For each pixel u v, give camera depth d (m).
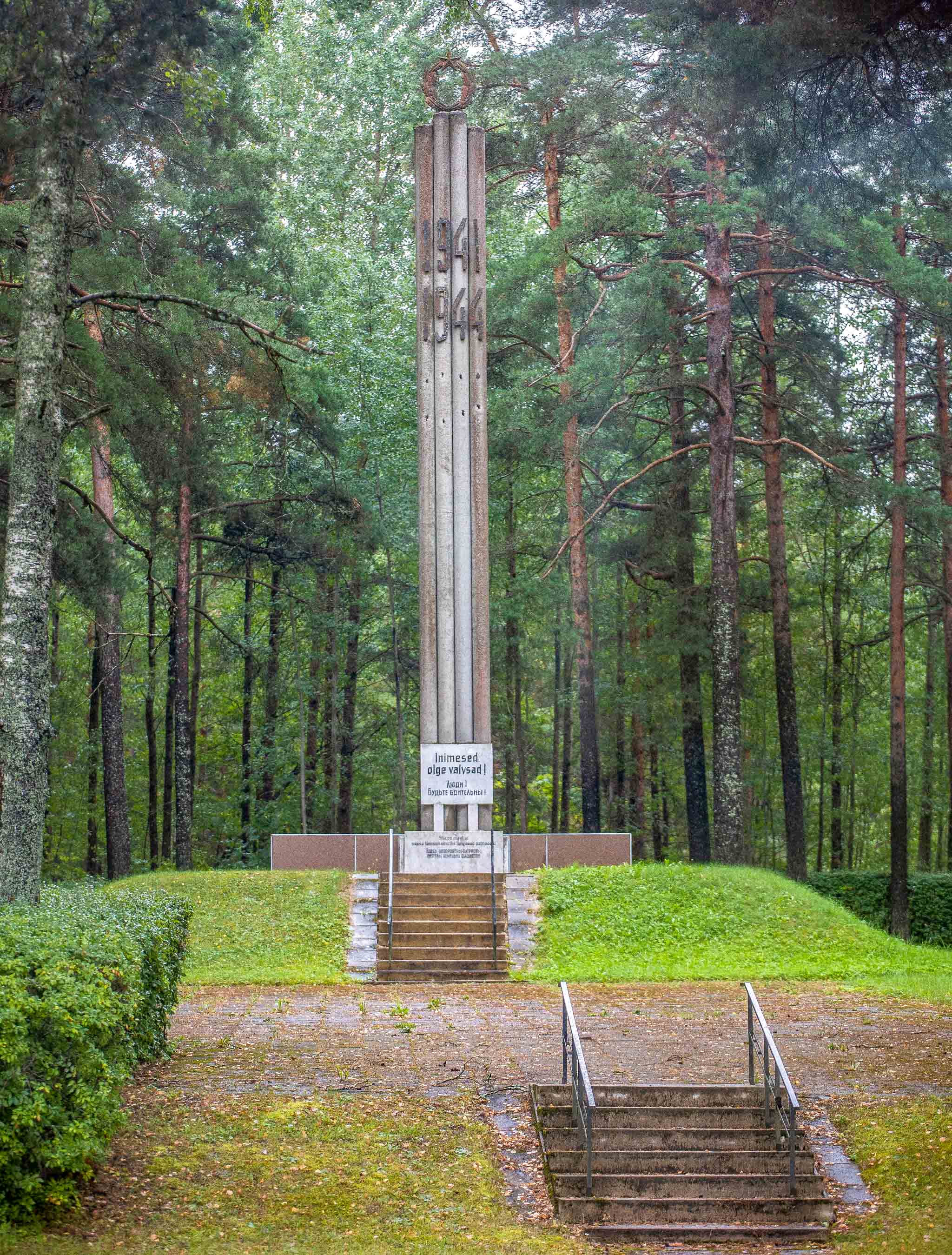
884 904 34.84
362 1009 17.73
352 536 36.56
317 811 42.66
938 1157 11.18
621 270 33.66
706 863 34.41
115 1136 11.08
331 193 46.41
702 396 36.78
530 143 31.53
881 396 40.66
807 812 51.75
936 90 13.11
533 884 25.31
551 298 31.20
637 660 39.66
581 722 34.44
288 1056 14.29
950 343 35.62
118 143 23.67
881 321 38.59
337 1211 10.05
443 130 27.11
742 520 43.03
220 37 29.19
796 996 19.42
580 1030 16.30
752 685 43.53
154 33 14.88
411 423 37.59
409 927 23.38
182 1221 9.59
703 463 38.12
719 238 31.08
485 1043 15.30
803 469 40.09
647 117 27.62
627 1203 10.54
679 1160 11.20
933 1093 13.10
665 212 33.34
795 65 13.03
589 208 28.56
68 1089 9.15
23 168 21.30
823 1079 13.88
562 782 48.91
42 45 14.00
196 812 44.84
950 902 34.59
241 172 33.91
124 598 38.25
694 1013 17.72
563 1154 11.26
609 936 23.62
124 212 26.58
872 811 49.06
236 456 39.72
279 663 43.69
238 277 33.97
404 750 45.41
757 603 39.06
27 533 13.77
